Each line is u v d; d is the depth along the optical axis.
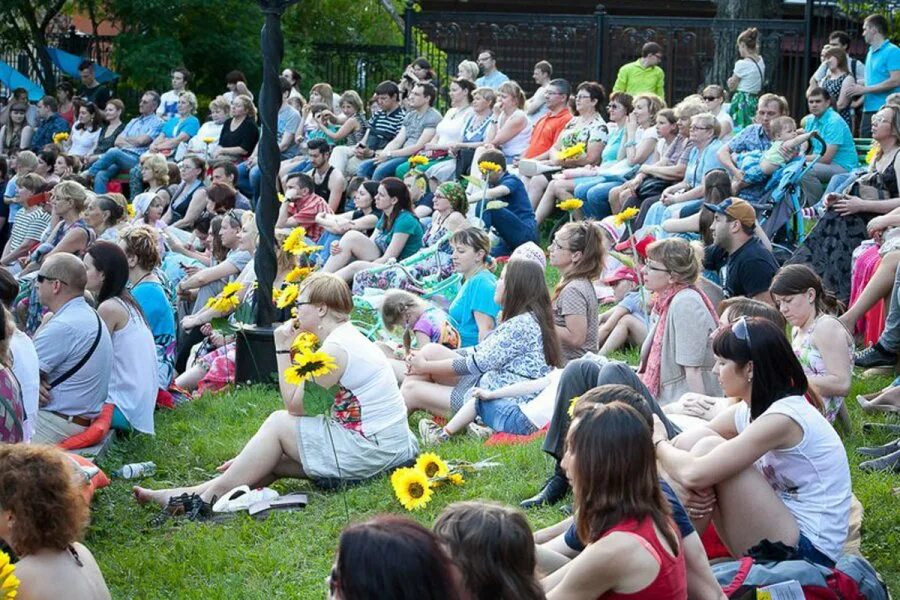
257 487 7.74
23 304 10.90
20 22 28.64
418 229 12.78
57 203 12.88
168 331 10.31
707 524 5.89
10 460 5.06
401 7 29.38
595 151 15.21
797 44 22.16
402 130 17.27
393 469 7.79
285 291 8.23
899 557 6.52
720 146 13.05
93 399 8.48
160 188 15.76
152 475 8.42
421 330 9.41
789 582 5.33
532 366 8.66
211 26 27.39
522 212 13.46
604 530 4.78
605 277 11.68
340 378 7.64
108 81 26.77
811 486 5.78
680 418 6.84
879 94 17.20
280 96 10.28
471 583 4.05
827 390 7.52
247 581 6.70
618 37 23.77
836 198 10.14
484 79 19.69
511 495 7.42
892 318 9.09
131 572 6.85
